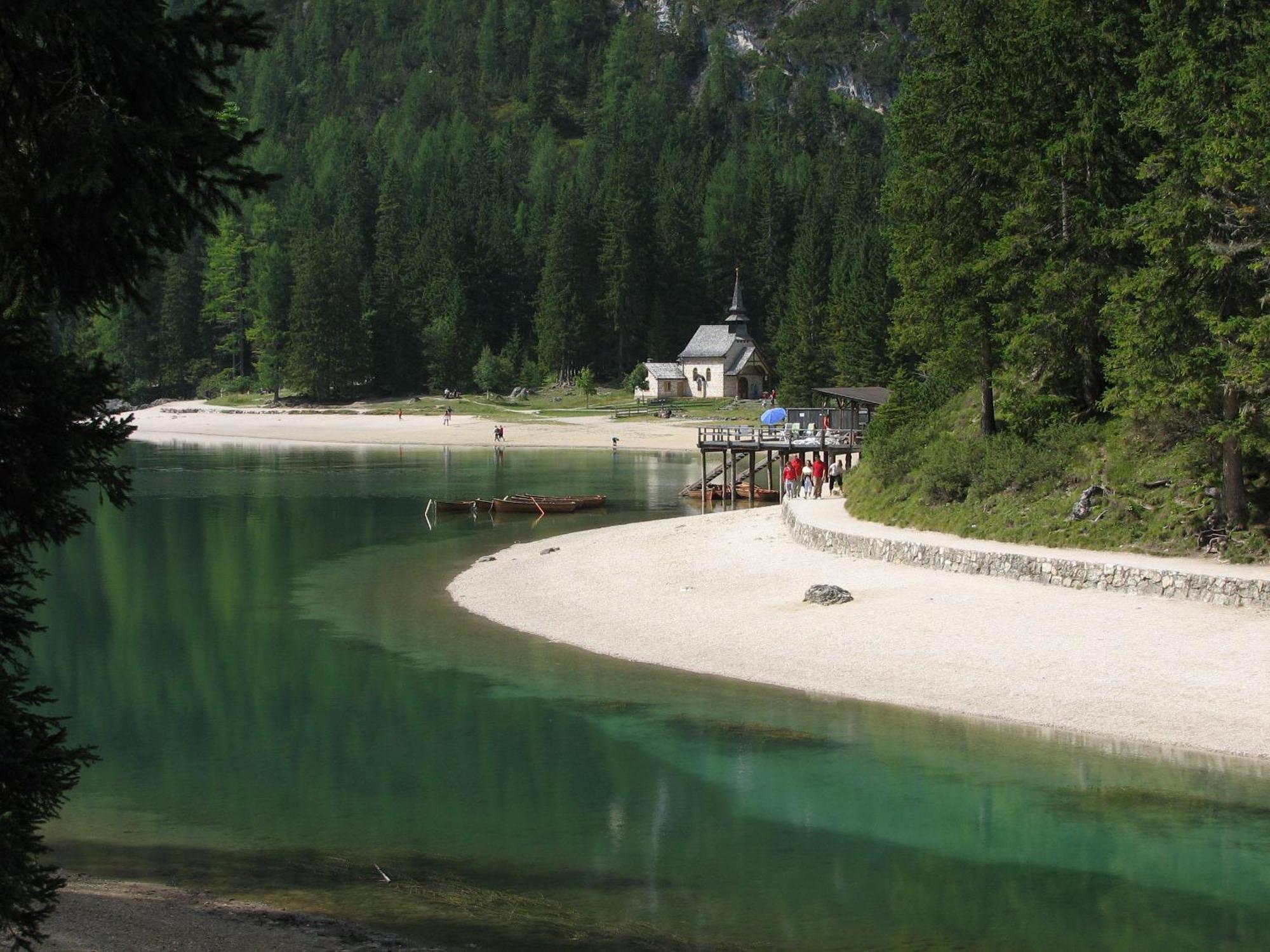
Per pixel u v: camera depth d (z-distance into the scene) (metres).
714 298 171.12
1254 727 20.22
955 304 42.12
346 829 17.06
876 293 117.00
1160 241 30.95
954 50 42.44
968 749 20.27
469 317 161.75
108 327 166.25
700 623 29.83
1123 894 14.77
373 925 13.35
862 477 46.25
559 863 15.73
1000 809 17.62
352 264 156.12
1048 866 15.60
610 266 158.38
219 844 16.39
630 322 159.75
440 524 54.25
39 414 8.91
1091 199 38.03
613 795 18.47
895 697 23.30
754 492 60.97
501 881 15.07
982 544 34.50
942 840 16.55
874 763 19.75
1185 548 31.23
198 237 174.38
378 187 190.12
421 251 162.50
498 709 23.38
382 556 43.97
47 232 8.77
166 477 80.06
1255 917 14.05
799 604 30.70
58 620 32.22
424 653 28.12
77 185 8.23
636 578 36.25
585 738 21.41
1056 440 37.66
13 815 8.74
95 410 9.27
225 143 9.21
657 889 14.83
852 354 118.69
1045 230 38.78
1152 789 18.25
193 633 30.48
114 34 8.45
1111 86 38.12
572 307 156.75
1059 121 39.59
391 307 155.75
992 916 14.06
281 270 161.00
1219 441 30.89
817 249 151.38
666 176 197.25
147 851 16.06
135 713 23.36
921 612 28.70
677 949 12.99
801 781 18.98
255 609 33.78
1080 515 33.84
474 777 19.34
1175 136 33.56
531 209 193.38
